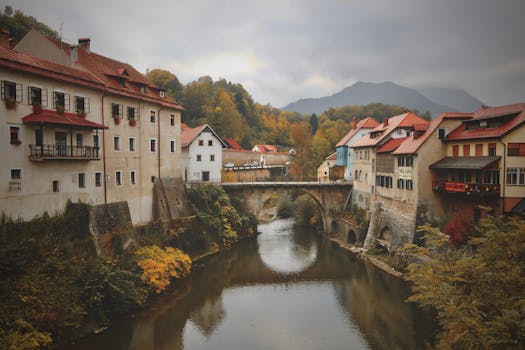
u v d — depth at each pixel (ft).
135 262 93.91
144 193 118.93
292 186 169.17
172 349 73.77
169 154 132.77
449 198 114.21
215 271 121.08
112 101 104.99
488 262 61.41
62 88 88.28
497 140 96.68
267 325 85.66
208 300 98.12
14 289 64.44
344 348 75.56
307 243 159.84
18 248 69.41
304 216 206.49
